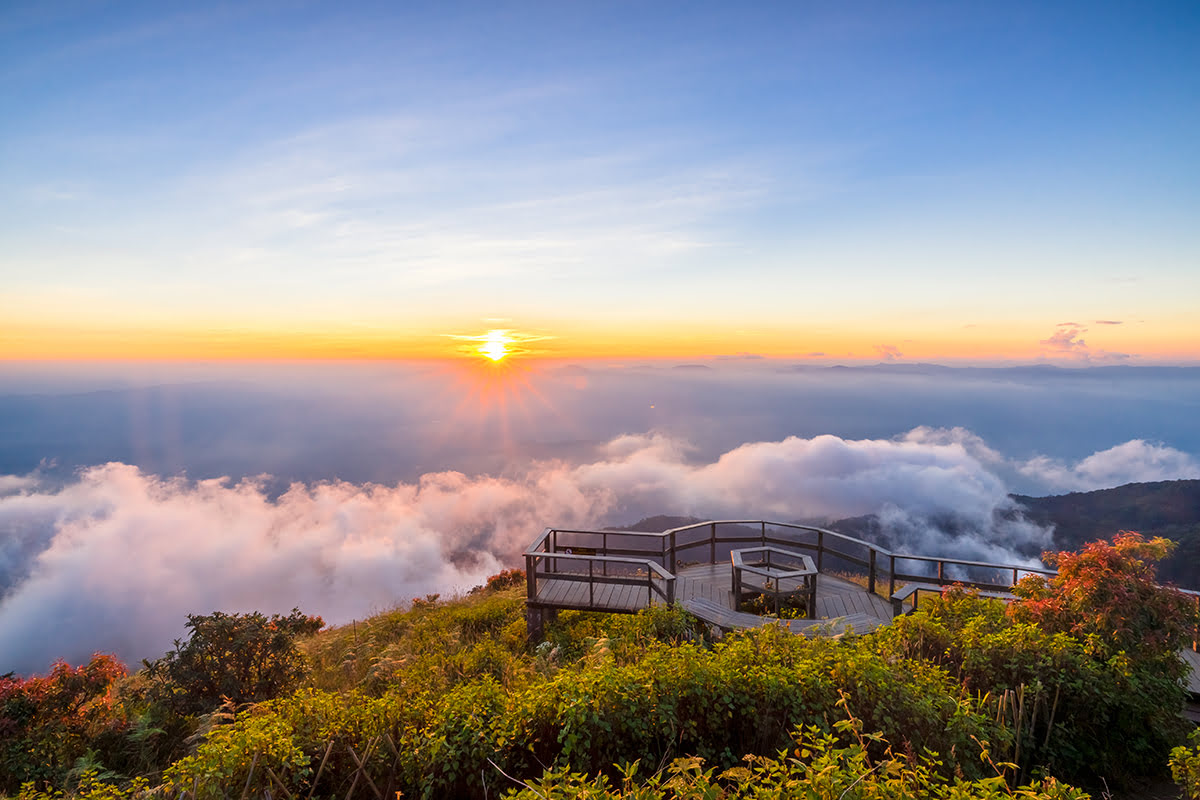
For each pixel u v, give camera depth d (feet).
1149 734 15.20
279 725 13.34
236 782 12.30
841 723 10.87
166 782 12.83
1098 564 17.84
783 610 30.48
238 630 22.91
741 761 13.00
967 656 16.46
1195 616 16.72
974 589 24.90
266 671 22.98
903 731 12.75
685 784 9.88
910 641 17.95
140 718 19.75
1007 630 17.56
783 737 12.85
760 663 14.65
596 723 12.66
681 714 13.62
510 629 33.45
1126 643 16.65
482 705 13.94
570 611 34.30
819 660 14.40
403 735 13.50
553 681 14.67
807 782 8.83
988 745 12.84
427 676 23.32
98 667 21.21
